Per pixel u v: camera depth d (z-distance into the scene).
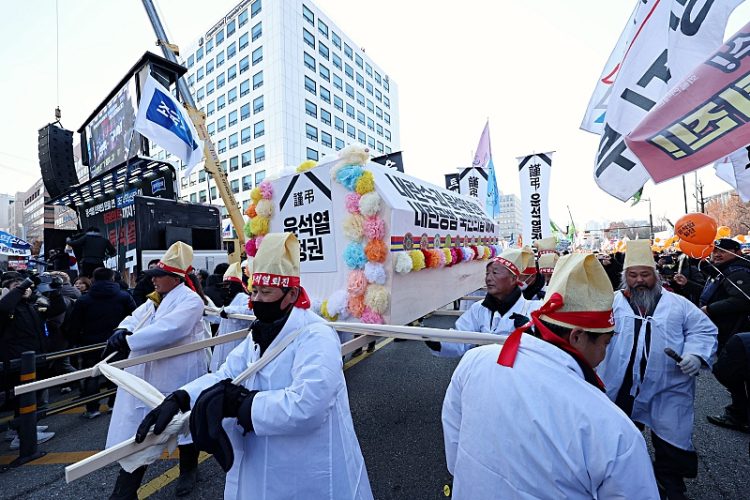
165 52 10.24
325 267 3.18
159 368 2.79
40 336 4.20
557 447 0.98
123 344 2.69
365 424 3.92
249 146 43.38
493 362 1.21
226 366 1.82
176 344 2.86
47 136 13.33
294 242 1.75
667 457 2.45
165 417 1.45
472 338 1.99
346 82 51.59
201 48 49.47
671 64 3.11
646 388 2.52
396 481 2.94
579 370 1.13
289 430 1.40
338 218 3.06
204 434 1.36
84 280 6.54
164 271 2.83
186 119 7.28
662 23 3.23
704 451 3.29
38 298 5.48
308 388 1.41
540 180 9.04
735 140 2.24
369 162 3.18
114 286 4.86
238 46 44.16
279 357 1.60
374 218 2.82
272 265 1.63
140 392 1.68
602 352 1.19
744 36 2.26
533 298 4.00
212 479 3.04
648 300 2.60
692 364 2.30
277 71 40.03
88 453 3.61
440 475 3.01
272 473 1.54
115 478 3.14
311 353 1.53
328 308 2.92
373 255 2.77
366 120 56.47
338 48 50.06
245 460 1.60
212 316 5.00
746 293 3.79
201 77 49.94
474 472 1.13
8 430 4.08
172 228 9.05
